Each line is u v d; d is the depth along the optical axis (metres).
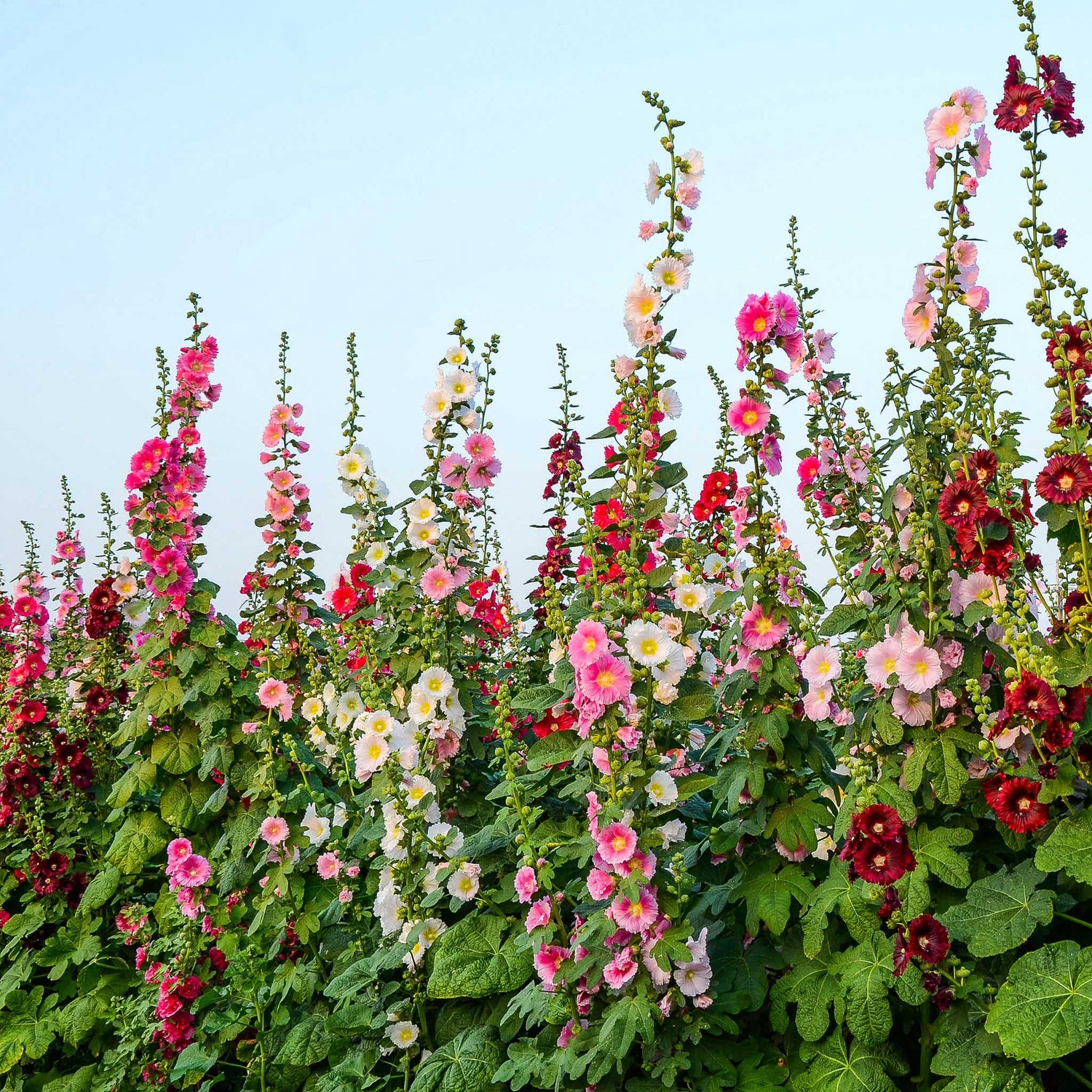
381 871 3.43
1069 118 2.90
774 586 3.08
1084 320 2.88
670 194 3.15
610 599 3.02
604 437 3.21
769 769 3.07
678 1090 2.85
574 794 2.98
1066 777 2.72
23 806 4.42
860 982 2.79
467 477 3.84
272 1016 3.61
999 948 2.64
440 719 3.51
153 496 4.41
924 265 3.05
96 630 4.89
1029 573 3.09
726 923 3.14
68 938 4.27
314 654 4.57
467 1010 3.28
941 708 2.91
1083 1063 2.76
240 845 3.96
